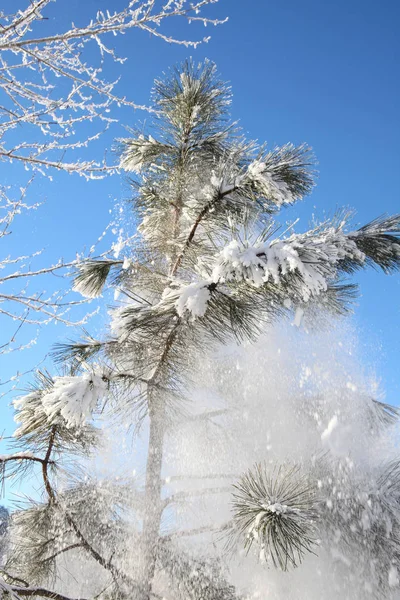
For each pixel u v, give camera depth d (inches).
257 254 88.2
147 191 142.5
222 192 108.3
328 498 117.3
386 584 111.9
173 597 118.6
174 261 136.8
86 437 126.7
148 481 127.0
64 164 108.0
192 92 144.3
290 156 110.9
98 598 115.2
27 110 105.7
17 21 87.3
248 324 104.3
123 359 125.3
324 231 104.6
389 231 125.0
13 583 123.3
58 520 126.3
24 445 123.2
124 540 127.3
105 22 93.1
